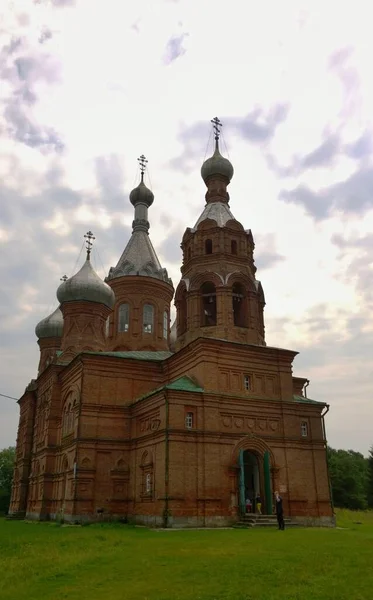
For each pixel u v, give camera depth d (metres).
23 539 21.69
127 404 35.53
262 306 37.28
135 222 51.94
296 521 31.12
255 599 9.83
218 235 36.84
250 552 16.22
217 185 41.00
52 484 38.44
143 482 31.70
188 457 29.42
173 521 27.81
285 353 34.44
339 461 77.62
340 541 19.48
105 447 34.03
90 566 14.04
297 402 33.94
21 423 53.25
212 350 32.16
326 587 10.77
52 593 10.80
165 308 47.53
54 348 54.62
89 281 43.22
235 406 31.77
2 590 11.20
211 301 36.75
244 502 29.66
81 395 34.41
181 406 30.19
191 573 12.66
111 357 35.97
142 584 11.52
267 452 31.56
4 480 84.25
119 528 28.02
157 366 37.41
